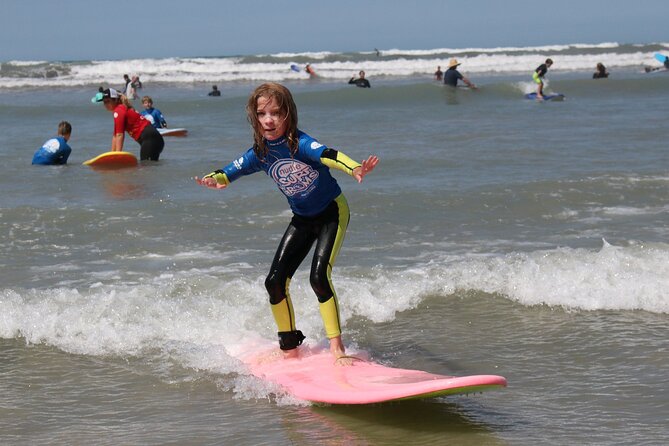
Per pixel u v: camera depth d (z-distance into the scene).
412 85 41.75
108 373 7.54
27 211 14.11
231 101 38.47
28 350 8.10
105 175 18.59
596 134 24.72
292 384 6.98
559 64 74.25
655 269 9.75
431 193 15.34
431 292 9.58
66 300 9.00
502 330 8.50
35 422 6.49
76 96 46.47
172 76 59.28
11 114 34.41
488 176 17.20
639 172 17.39
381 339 8.32
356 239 12.21
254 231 12.91
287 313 7.51
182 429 6.30
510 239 12.12
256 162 7.30
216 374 7.45
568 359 7.64
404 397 6.29
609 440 5.91
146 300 9.01
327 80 60.34
